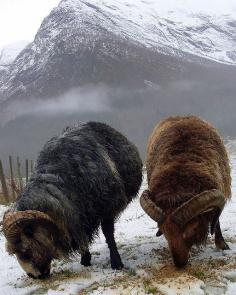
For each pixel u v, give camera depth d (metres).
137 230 3.23
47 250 2.02
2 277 2.49
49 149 2.28
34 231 1.98
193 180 1.99
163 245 2.65
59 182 2.13
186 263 2.02
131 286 1.99
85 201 2.20
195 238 1.96
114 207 2.33
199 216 1.94
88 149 2.29
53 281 2.18
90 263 2.45
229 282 1.95
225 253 2.33
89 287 2.09
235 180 5.38
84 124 2.46
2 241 3.43
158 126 2.59
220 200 1.91
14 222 1.94
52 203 2.04
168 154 2.16
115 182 2.33
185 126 2.29
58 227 2.05
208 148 2.18
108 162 2.33
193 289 1.87
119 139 2.54
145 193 2.03
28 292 2.11
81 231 2.17
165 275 2.02
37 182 2.11
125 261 2.42
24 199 2.05
